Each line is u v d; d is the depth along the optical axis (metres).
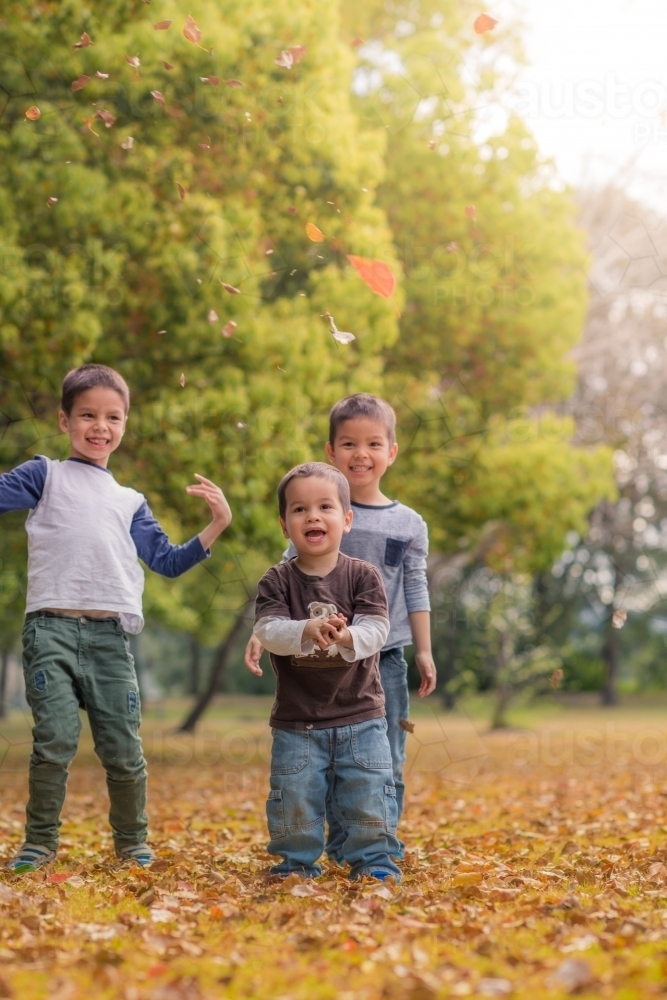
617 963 2.01
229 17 7.78
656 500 18.81
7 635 19.56
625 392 15.47
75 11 7.27
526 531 11.72
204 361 8.64
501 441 11.45
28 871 3.12
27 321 7.46
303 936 2.23
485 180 10.95
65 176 7.49
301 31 8.02
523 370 11.36
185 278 7.94
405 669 3.67
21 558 10.43
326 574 3.15
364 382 8.98
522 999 1.80
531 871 3.28
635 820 4.98
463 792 7.16
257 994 1.86
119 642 3.38
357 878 3.02
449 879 3.14
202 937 2.32
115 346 8.35
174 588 13.20
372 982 1.93
